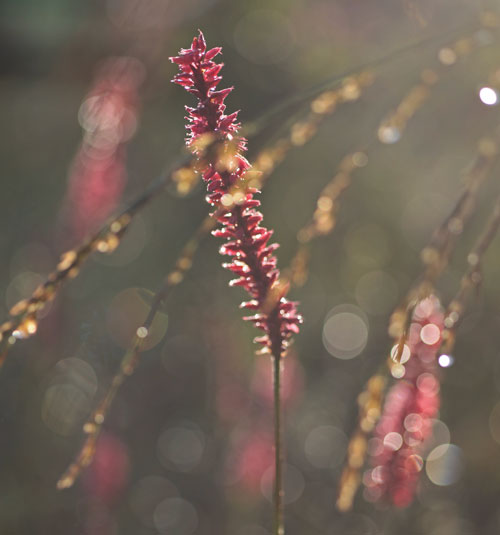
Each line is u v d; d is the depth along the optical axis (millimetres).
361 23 1273
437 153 1427
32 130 1741
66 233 985
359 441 580
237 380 1488
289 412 1506
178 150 1570
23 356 1581
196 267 1711
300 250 613
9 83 1275
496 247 1396
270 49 1367
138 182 1608
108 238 538
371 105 1355
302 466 1703
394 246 1612
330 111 613
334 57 1320
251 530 1554
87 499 1330
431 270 579
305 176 1591
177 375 1733
